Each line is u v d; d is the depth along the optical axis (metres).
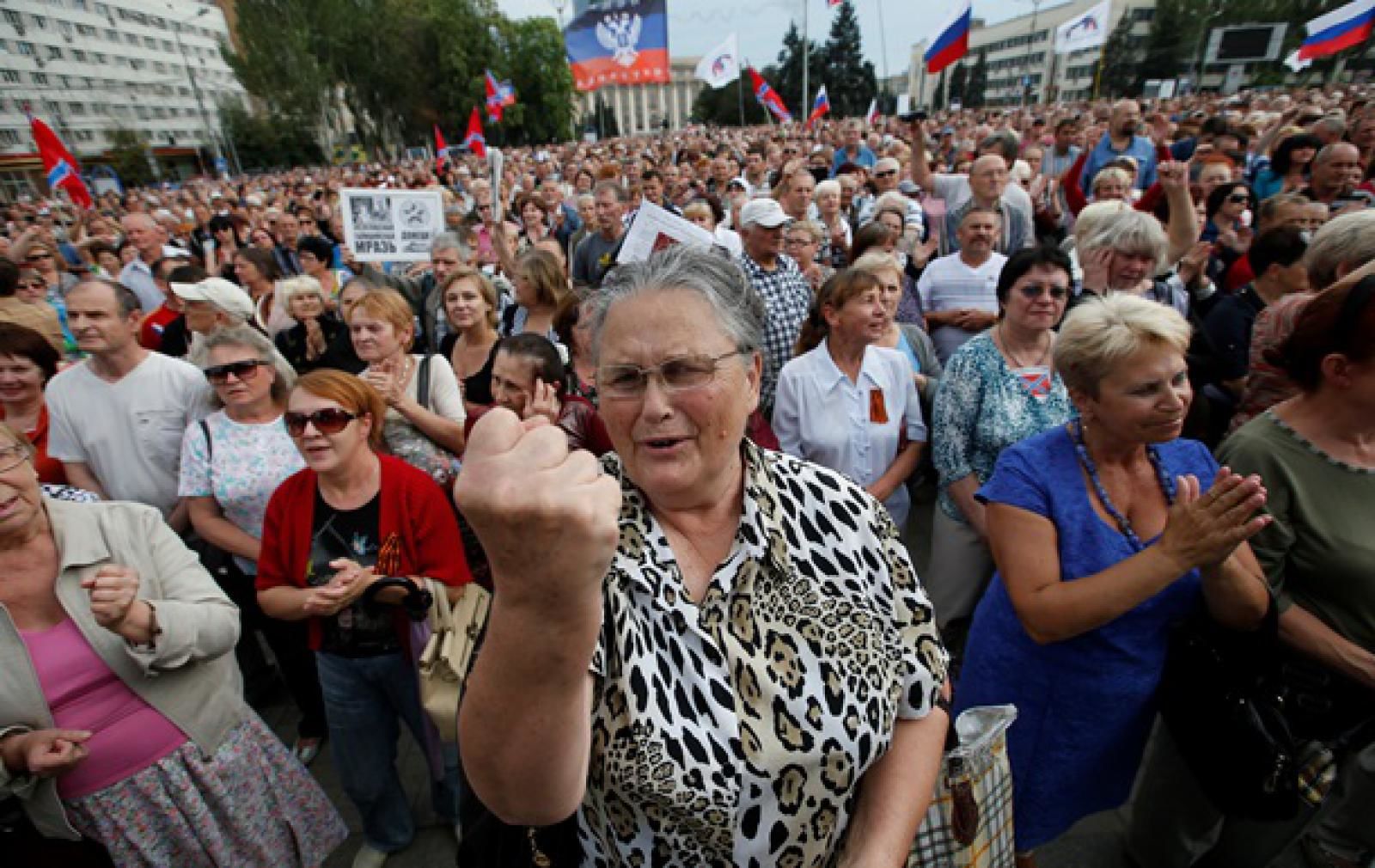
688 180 11.74
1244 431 1.92
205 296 3.78
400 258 5.55
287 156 62.69
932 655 1.24
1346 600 1.77
